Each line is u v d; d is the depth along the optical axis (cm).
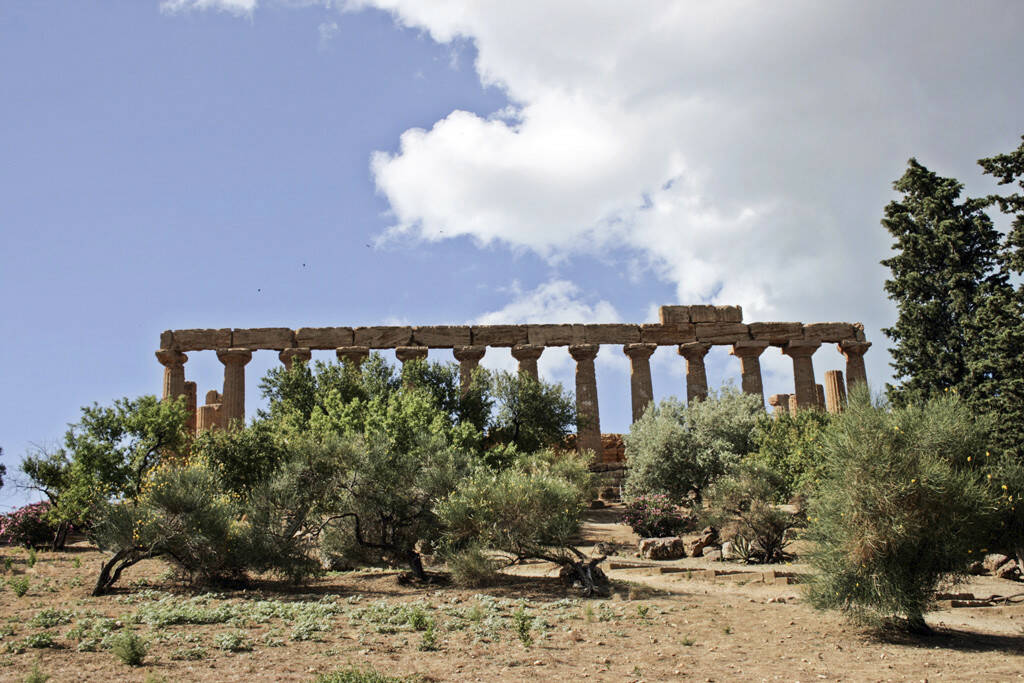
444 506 2245
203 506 2075
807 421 4138
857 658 1404
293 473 2344
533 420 4556
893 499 1575
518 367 5406
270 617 1622
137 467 3097
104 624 1481
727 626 1658
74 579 2109
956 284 3878
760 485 2975
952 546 1576
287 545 2156
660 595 2041
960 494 1587
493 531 2158
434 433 3359
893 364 4000
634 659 1343
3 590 1933
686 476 4047
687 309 5588
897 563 1593
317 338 5328
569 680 1191
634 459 4300
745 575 2366
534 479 2253
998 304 3388
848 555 1608
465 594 2002
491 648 1391
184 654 1267
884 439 1628
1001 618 1900
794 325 5616
